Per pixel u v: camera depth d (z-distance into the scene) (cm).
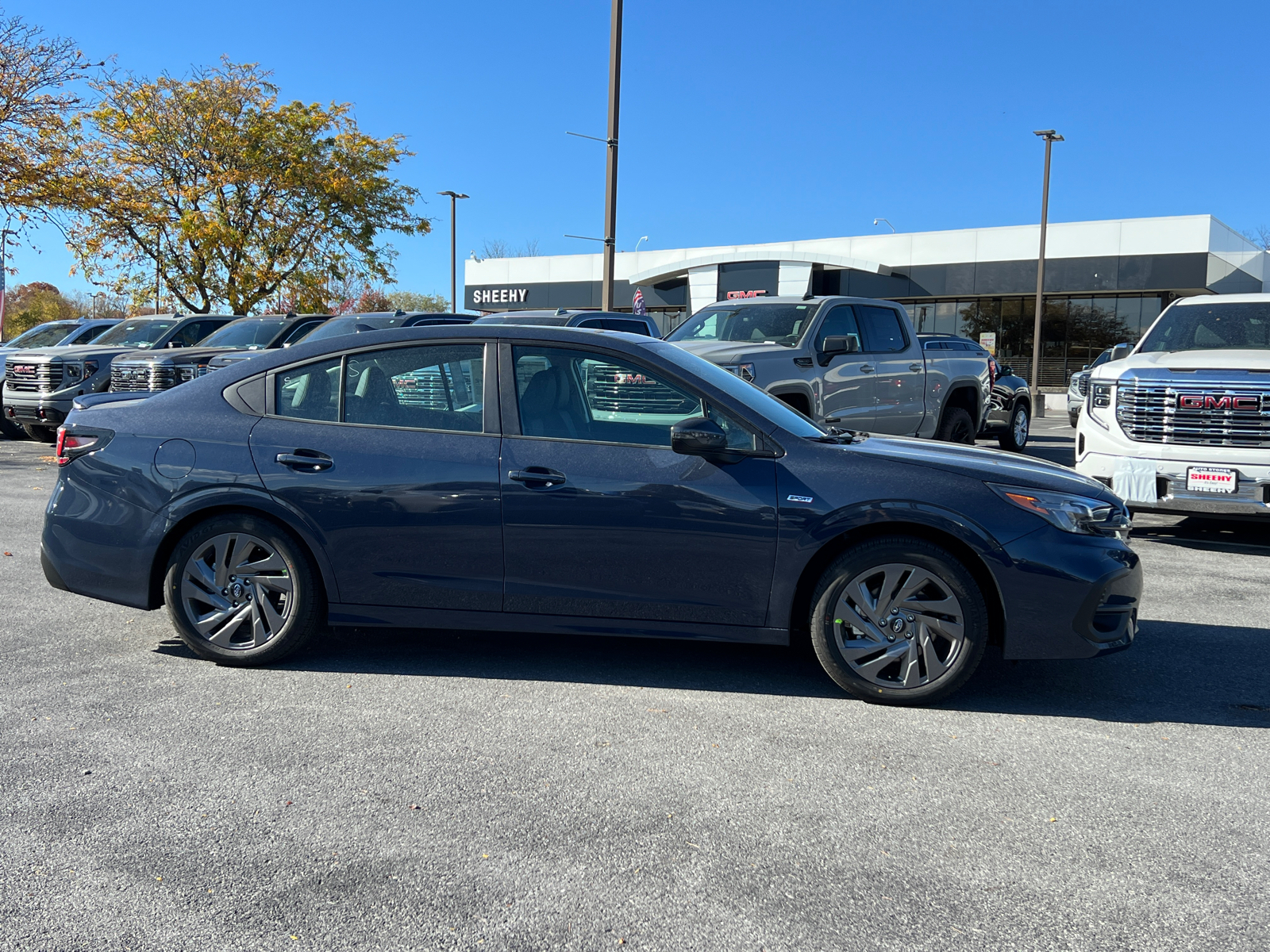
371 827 320
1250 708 446
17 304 6312
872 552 432
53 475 1170
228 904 274
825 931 265
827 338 954
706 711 429
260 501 459
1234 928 268
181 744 384
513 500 448
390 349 477
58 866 293
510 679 467
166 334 1577
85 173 2261
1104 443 811
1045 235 3250
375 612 462
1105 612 433
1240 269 3569
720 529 439
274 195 2989
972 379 1219
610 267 1547
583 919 269
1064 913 274
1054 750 392
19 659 484
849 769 370
